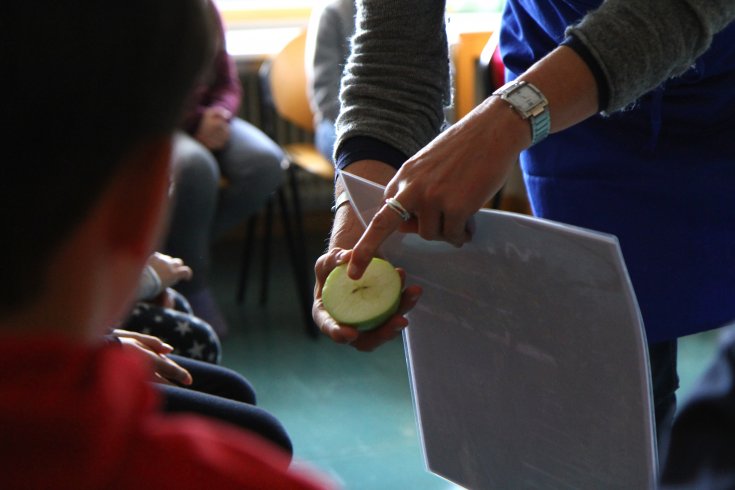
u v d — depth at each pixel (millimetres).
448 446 1112
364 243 891
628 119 1165
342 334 928
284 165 3338
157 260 1825
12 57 413
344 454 2400
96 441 416
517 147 897
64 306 440
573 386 906
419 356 1076
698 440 502
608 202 1204
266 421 1225
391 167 1091
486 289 922
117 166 431
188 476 442
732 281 1219
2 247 422
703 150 1163
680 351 2961
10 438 407
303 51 3574
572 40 921
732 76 1134
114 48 422
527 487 1031
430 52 1144
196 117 3221
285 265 4004
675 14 906
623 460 905
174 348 1702
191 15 450
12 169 417
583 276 818
